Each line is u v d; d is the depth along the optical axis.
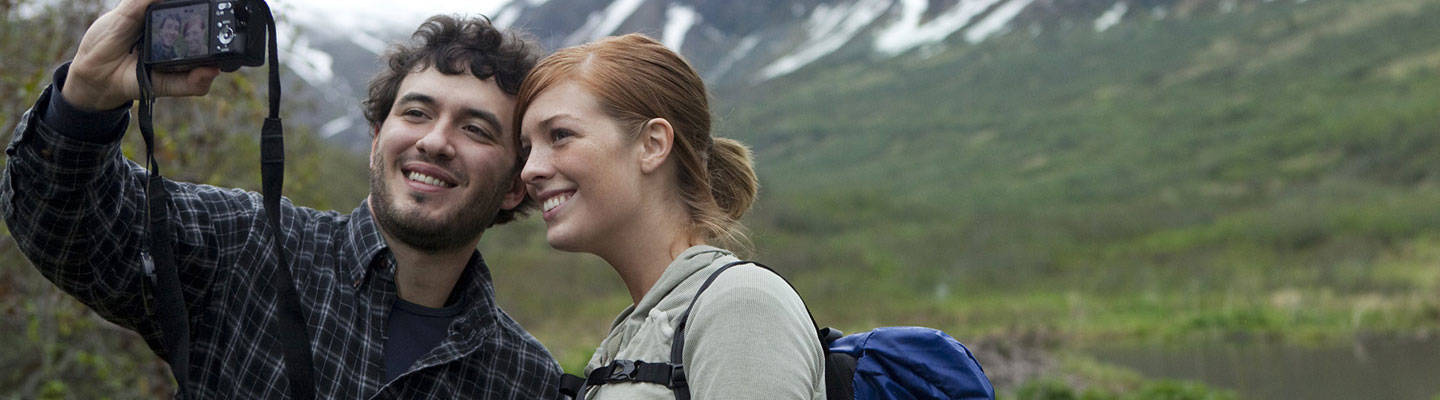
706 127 2.43
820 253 64.06
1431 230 64.25
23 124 2.36
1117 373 25.28
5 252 6.30
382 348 2.73
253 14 2.33
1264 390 23.27
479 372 2.91
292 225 2.78
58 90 2.34
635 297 2.38
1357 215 70.06
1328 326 37.44
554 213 2.33
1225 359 29.95
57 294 6.45
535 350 3.05
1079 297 51.53
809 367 2.08
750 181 2.60
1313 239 66.12
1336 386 23.56
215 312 2.61
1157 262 64.75
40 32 5.97
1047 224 87.12
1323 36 174.12
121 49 2.30
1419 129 102.44
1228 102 151.38
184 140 6.27
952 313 47.41
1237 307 43.12
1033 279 60.56
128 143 5.71
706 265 2.23
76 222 2.41
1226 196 102.12
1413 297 43.44
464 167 2.78
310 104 7.38
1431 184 87.69
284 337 2.52
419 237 2.77
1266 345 33.69
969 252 71.25
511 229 48.38
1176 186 113.38
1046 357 28.30
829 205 95.44
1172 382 19.84
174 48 2.28
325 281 2.72
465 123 2.79
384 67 2.92
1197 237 73.00
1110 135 150.62
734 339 2.03
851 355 2.31
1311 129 122.81
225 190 2.76
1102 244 78.56
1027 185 128.62
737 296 2.08
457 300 2.96
